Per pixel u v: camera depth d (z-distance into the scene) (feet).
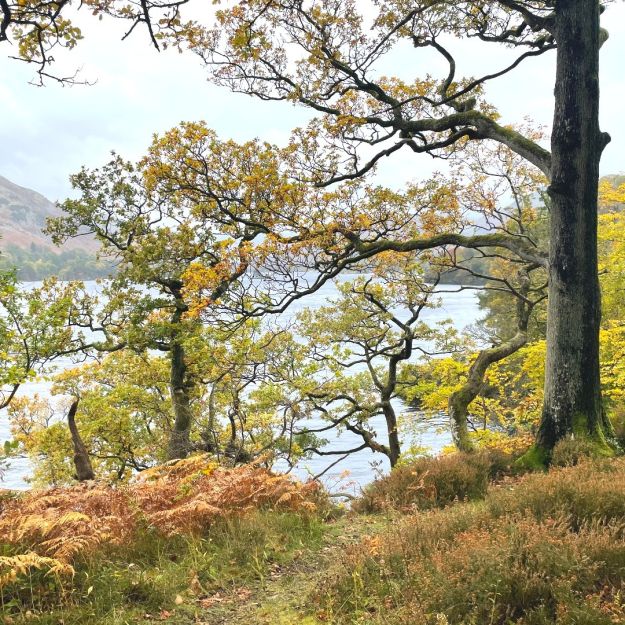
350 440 112.98
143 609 15.23
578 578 12.19
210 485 24.72
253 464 28.89
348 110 40.75
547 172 33.01
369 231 43.80
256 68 40.98
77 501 21.26
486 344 117.70
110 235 61.77
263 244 39.63
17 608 14.60
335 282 67.97
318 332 67.62
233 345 57.57
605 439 30.48
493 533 14.52
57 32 23.32
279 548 20.10
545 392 32.37
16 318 50.47
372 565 15.35
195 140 42.32
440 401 55.36
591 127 31.14
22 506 20.97
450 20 38.22
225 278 42.47
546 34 38.88
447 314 247.91
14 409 79.82
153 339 58.18
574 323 31.17
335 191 41.63
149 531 20.24
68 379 74.38
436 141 43.73
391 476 28.37
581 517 15.71
